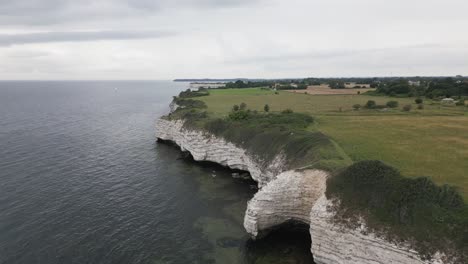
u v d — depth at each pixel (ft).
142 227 122.72
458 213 81.71
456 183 109.40
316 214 99.76
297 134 165.48
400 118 235.40
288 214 115.55
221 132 204.85
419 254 79.46
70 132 310.24
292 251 108.06
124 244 110.93
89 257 103.24
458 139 169.89
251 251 108.17
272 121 204.74
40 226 120.88
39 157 213.05
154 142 272.72
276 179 116.78
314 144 145.79
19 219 125.59
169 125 264.93
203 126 216.13
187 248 109.60
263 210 113.70
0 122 364.79
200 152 208.23
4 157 210.18
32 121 378.73
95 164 201.77
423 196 86.58
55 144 253.65
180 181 174.29
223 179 178.09
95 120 400.26
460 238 76.54
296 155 146.10
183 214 134.31
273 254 106.52
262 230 115.34
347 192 97.66
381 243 85.71
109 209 137.28
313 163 123.85
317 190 110.52
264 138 176.24
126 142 270.67
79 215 130.93
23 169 186.19
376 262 86.48
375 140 168.96
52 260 101.14
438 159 135.95
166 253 106.52
